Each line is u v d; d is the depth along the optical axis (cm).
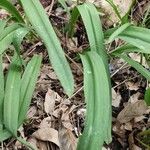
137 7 55
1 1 41
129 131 44
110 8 54
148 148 42
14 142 42
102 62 37
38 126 43
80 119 44
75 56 50
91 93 34
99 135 33
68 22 51
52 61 35
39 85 47
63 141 42
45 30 37
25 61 46
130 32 39
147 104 41
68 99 46
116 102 46
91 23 40
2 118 38
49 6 55
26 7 38
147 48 37
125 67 49
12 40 39
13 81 39
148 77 39
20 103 38
